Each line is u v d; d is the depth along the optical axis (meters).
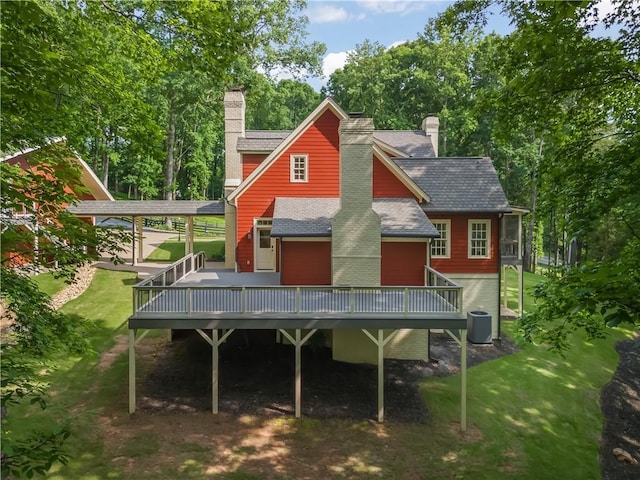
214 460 9.24
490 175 18.83
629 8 7.97
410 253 14.77
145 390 11.98
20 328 6.86
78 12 7.87
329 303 12.12
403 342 14.62
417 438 10.44
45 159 7.54
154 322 10.97
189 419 10.72
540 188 10.43
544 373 14.36
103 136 9.37
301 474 8.97
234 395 11.87
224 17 7.33
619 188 8.48
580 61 7.94
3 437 5.06
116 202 23.62
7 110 5.97
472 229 17.73
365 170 13.97
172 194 37.12
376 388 12.65
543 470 9.70
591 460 10.41
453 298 11.49
